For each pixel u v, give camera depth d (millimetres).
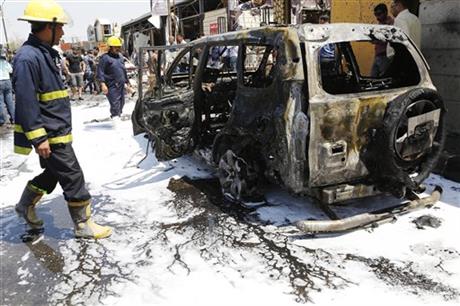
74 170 3674
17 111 3283
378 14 5598
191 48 5211
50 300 2961
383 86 4254
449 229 3668
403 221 3854
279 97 3562
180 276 3172
